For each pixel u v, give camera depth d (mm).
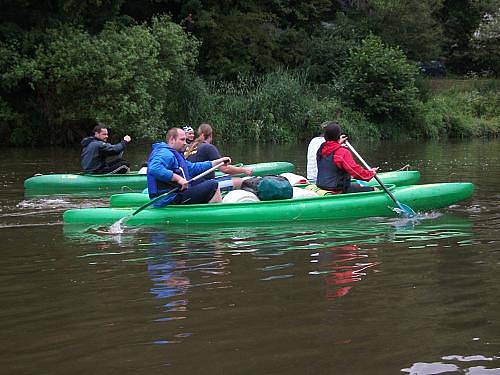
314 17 30688
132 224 6305
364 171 6906
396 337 3238
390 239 5602
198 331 3348
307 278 4309
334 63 27562
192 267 4641
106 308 3734
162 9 26281
